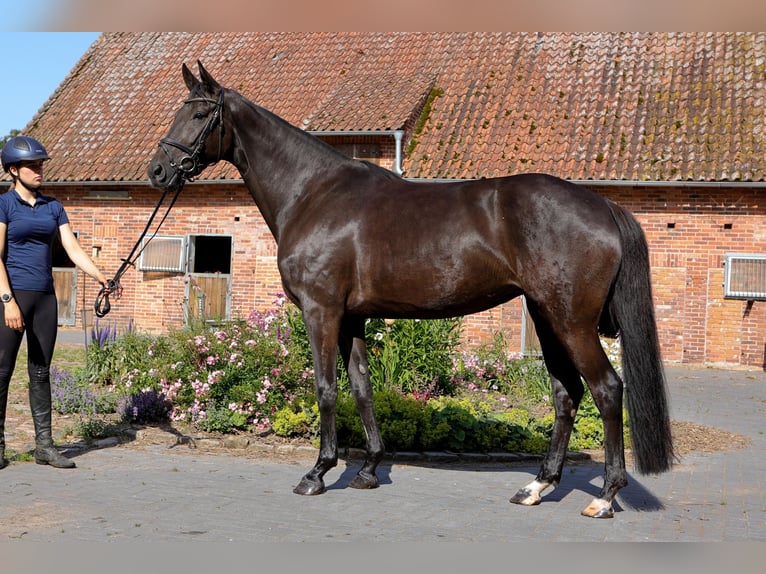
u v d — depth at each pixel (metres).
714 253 16.17
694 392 12.56
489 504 5.66
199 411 8.17
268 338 8.84
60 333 19.66
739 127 16.55
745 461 7.41
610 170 16.28
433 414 7.71
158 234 19.97
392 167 17.95
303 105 19.77
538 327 5.70
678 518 5.34
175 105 21.31
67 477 6.12
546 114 18.03
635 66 18.70
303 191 6.08
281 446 7.42
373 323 9.85
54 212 6.57
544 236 5.12
